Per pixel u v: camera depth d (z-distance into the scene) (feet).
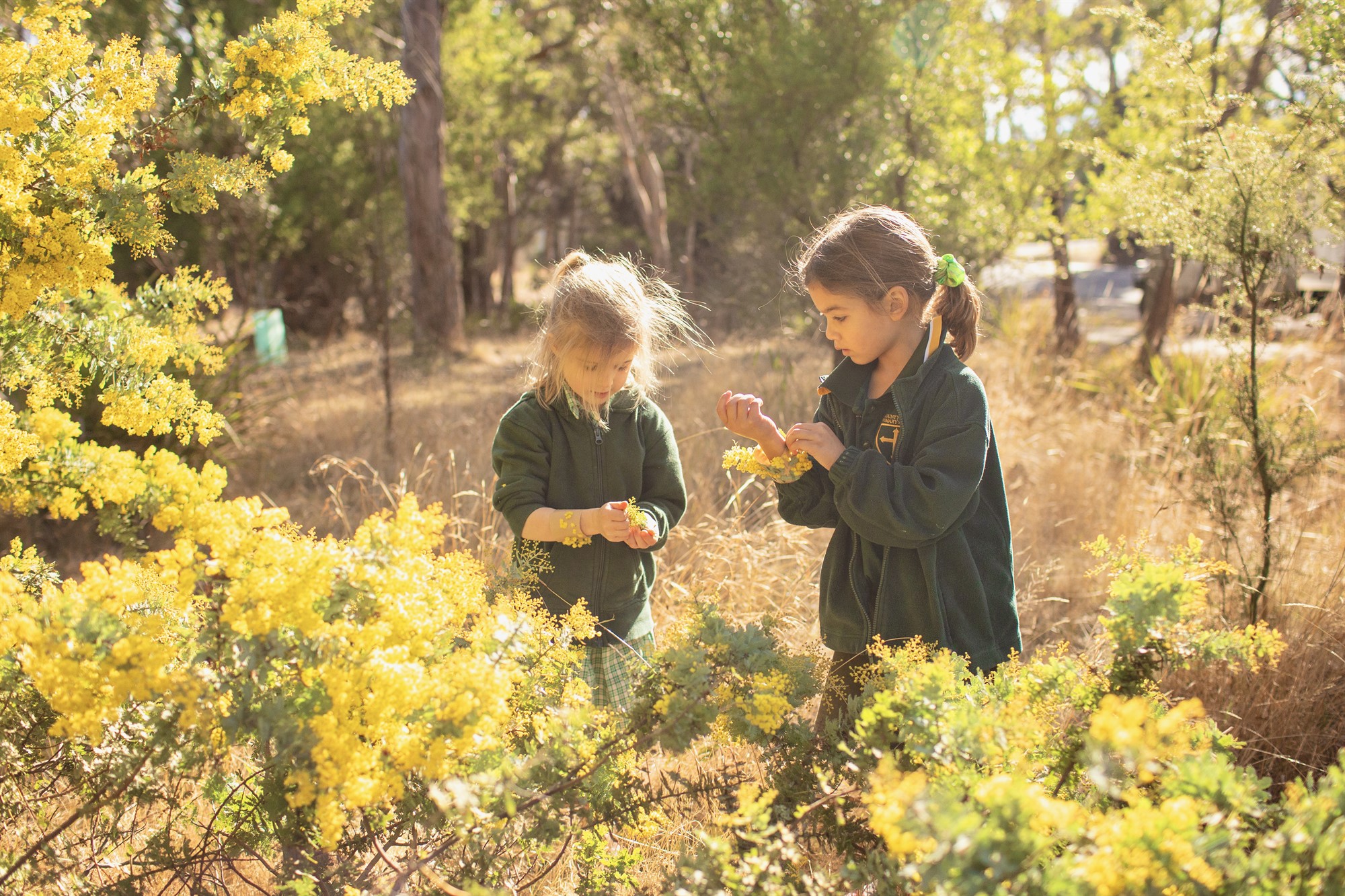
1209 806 3.16
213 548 4.01
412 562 4.20
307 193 48.37
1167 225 9.12
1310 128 8.34
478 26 48.03
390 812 4.51
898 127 24.11
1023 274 25.07
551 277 7.19
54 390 5.43
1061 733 4.18
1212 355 17.15
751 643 4.59
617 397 7.12
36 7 5.11
